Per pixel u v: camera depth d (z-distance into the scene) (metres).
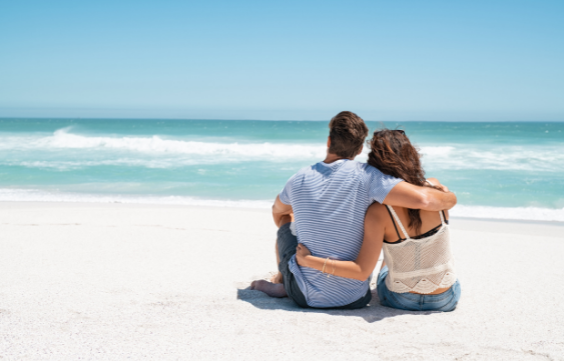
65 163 14.82
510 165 14.44
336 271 2.30
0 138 21.73
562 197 9.46
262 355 1.83
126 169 13.71
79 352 1.81
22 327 2.07
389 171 2.33
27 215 6.30
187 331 2.06
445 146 20.42
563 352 1.95
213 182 11.55
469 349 1.96
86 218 6.11
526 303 2.73
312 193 2.37
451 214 7.83
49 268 3.34
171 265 3.60
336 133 2.36
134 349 1.86
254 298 2.67
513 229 6.41
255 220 6.22
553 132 35.94
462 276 3.48
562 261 4.04
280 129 41.97
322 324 2.20
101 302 2.48
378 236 2.29
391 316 2.39
